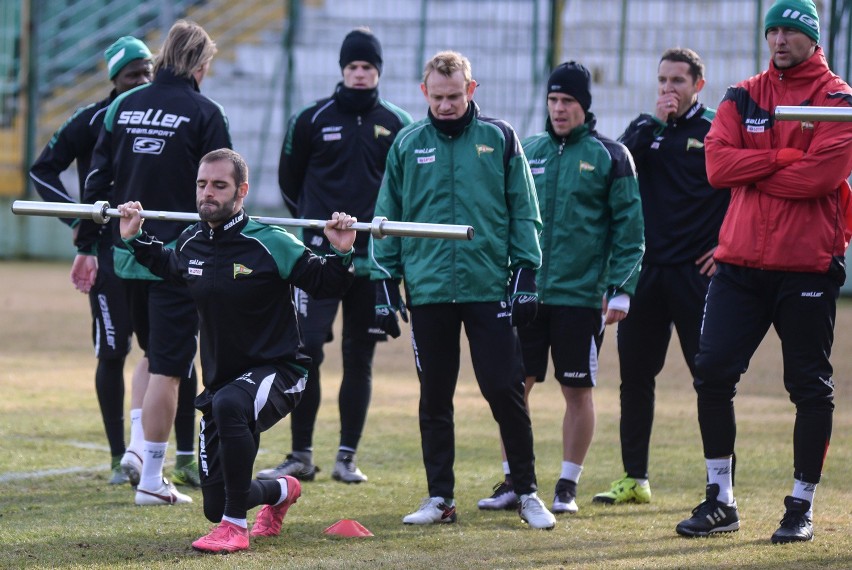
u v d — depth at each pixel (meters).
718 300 16.72
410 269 17.64
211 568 14.34
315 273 15.63
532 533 16.75
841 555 15.30
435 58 17.39
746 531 16.84
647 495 19.38
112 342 20.55
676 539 16.36
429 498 17.61
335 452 23.41
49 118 72.00
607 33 62.25
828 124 15.81
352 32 22.58
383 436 25.03
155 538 16.11
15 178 70.75
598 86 62.38
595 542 16.14
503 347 17.30
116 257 19.11
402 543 15.98
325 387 31.38
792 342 16.33
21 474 20.48
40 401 27.84
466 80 17.30
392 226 15.36
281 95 68.94
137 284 19.31
